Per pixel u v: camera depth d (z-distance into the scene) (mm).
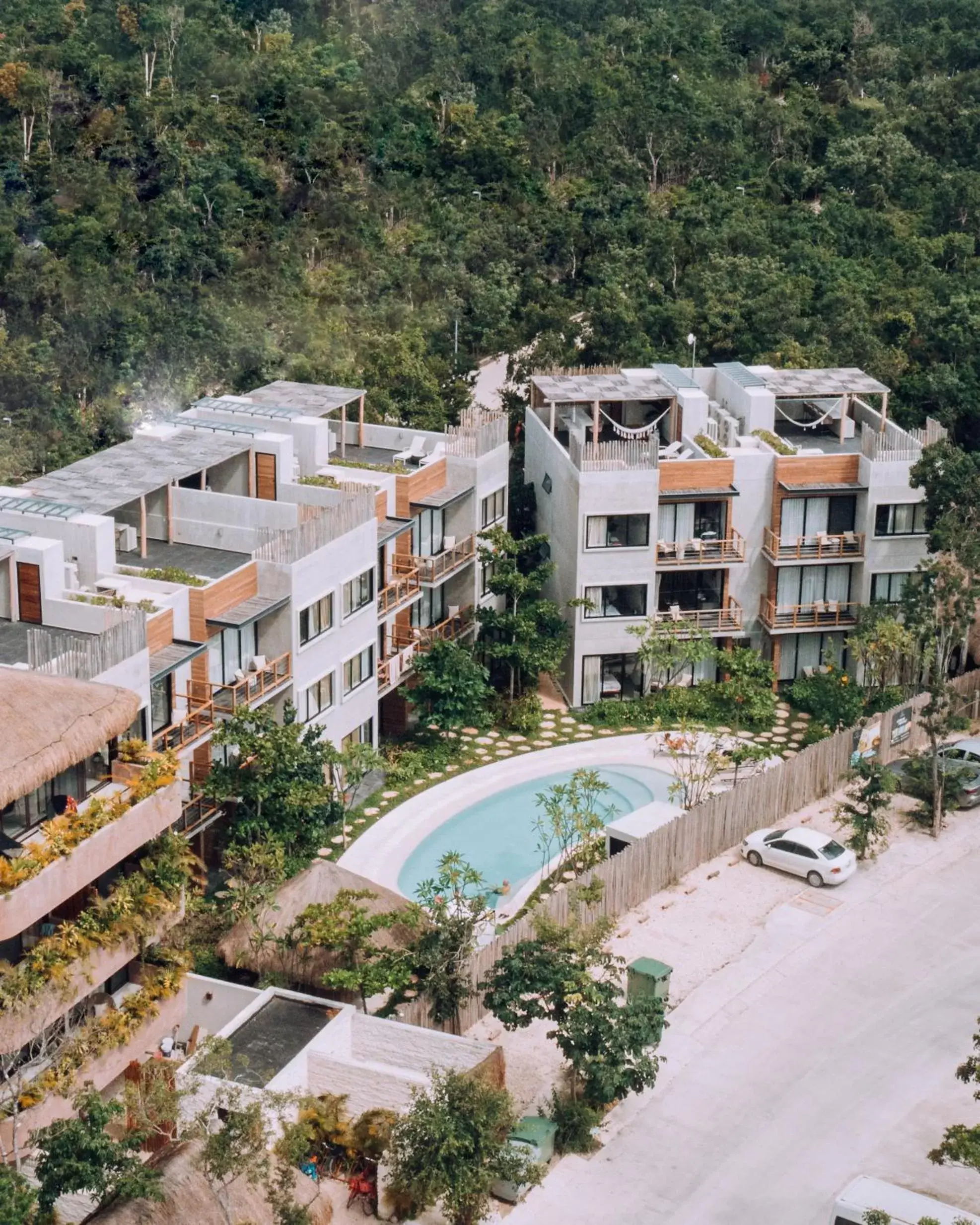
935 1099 42844
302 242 101375
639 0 149250
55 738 38594
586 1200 38625
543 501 70500
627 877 51188
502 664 66812
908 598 60750
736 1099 42688
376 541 59000
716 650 65812
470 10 145875
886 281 100562
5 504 52781
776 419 73938
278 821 50938
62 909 40312
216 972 46562
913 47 141375
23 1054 38938
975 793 58625
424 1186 36500
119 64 118125
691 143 121250
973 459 63281
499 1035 45125
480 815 57969
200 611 51062
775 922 51375
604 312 88938
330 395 68375
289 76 119125
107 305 87562
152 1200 33094
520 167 115312
